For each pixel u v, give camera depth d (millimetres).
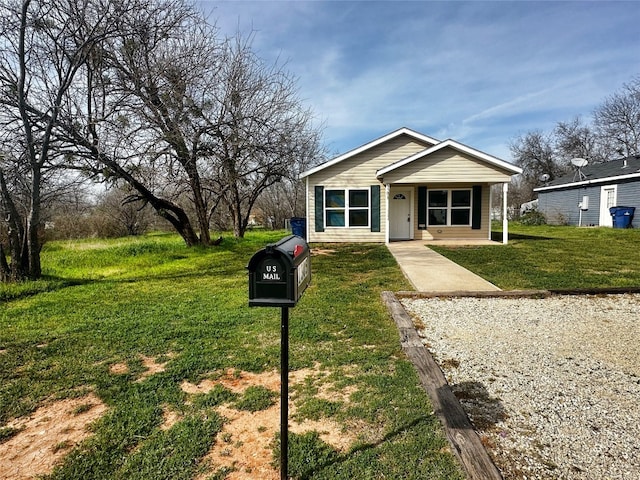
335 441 2238
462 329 4297
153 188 12500
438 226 13633
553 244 11844
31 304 5797
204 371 3287
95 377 3219
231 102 13344
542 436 2268
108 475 1995
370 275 7598
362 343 3857
